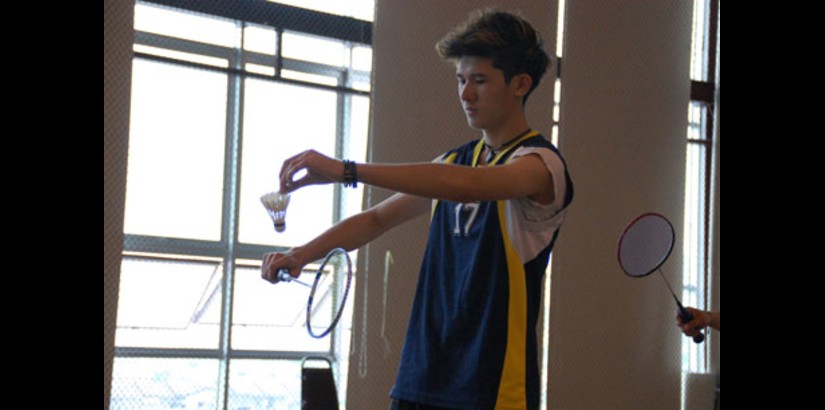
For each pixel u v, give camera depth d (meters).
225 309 4.64
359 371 4.72
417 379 2.19
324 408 3.90
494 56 2.19
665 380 5.56
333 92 4.94
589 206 5.39
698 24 5.97
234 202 4.71
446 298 2.21
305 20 4.87
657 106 5.62
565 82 5.38
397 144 4.87
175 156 4.62
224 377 4.57
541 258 2.18
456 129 5.01
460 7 5.05
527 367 2.13
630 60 5.55
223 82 4.72
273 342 4.71
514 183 2.07
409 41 4.93
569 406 5.26
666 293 5.59
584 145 5.40
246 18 4.75
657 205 5.59
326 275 4.80
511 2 5.19
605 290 5.41
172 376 4.49
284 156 4.83
